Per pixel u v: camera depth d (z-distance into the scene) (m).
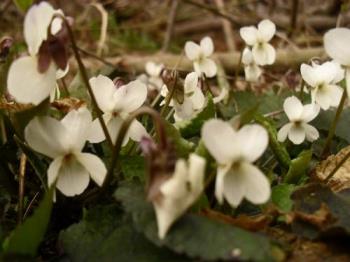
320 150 0.15
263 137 0.09
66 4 0.44
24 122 0.10
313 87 0.14
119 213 0.11
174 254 0.09
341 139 0.15
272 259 0.08
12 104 0.12
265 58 0.18
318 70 0.14
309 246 0.10
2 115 0.12
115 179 0.12
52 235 0.12
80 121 0.10
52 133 0.10
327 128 0.15
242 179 0.09
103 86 0.12
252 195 0.09
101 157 0.13
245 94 0.19
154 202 0.09
